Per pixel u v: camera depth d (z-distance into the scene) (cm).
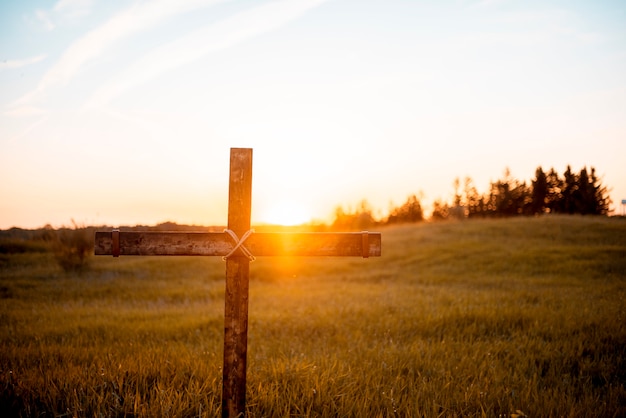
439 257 2466
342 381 438
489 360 545
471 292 1315
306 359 518
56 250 2080
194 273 2239
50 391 393
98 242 350
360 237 351
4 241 2738
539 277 1762
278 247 347
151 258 2680
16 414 362
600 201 7881
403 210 9394
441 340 705
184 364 479
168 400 360
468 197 9238
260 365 506
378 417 355
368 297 1259
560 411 388
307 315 937
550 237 2942
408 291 1410
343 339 700
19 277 1881
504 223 3819
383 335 742
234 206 346
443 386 433
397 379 445
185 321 885
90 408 368
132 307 1204
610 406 402
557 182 8519
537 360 568
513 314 848
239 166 347
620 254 2119
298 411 378
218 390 400
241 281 336
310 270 2389
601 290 1273
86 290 1562
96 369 457
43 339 706
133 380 425
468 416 363
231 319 333
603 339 647
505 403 399
